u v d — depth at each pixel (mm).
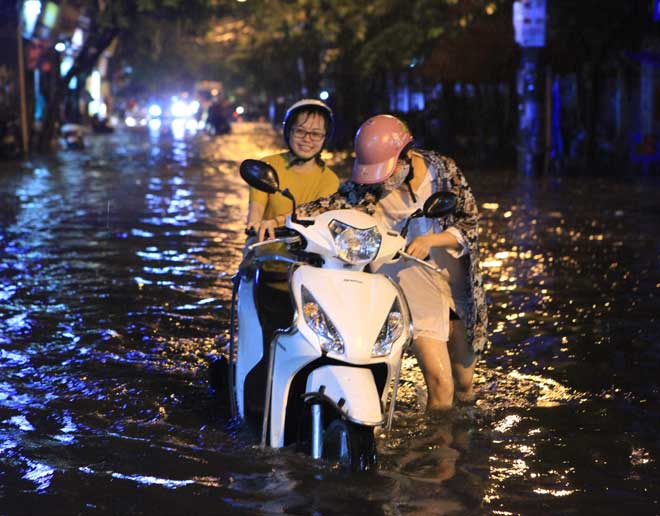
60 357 7688
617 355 7863
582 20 30141
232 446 5719
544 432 6055
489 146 37781
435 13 35281
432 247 6293
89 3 39156
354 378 5281
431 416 6312
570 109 36156
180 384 7059
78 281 10852
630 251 13297
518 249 13594
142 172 29328
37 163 32094
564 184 25141
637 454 5688
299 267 5562
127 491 5051
